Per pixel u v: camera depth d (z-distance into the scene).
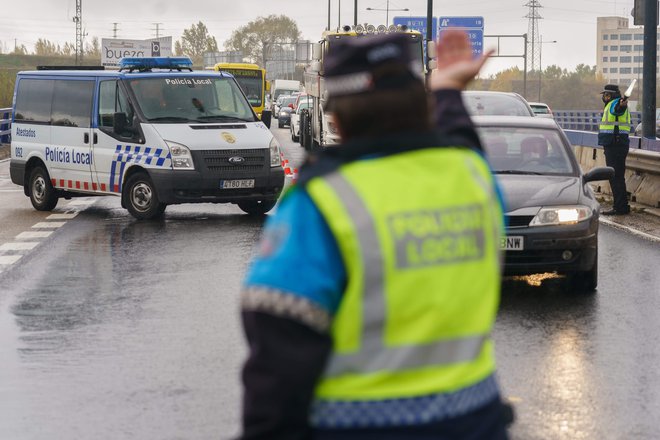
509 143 16.97
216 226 23.17
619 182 25.56
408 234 3.55
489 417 3.70
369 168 3.60
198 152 23.88
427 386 3.55
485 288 3.74
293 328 3.41
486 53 4.34
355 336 3.51
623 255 18.98
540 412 9.34
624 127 25.25
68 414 9.33
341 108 3.70
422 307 3.55
